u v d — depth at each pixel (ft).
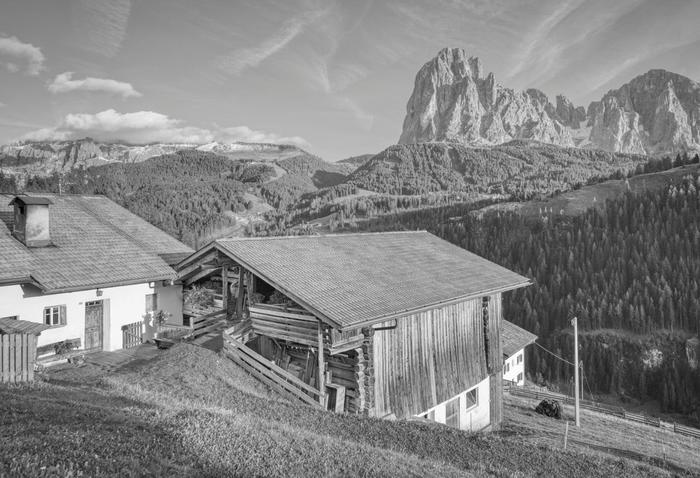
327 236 82.48
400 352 66.54
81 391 44.37
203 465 28.30
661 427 138.41
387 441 45.27
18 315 66.54
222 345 67.51
